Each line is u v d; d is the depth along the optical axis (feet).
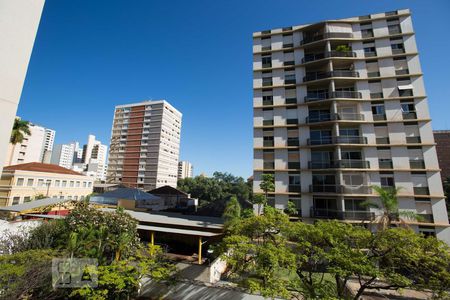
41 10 13.06
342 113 81.97
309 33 94.22
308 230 27.89
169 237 61.31
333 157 81.10
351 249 25.52
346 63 86.94
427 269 22.56
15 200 111.65
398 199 72.38
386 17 85.61
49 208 52.85
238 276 30.96
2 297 19.31
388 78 81.15
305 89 88.28
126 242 35.01
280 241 29.53
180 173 417.08
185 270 39.42
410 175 73.31
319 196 78.38
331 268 24.12
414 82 79.05
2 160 10.25
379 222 57.98
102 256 31.76
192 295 31.68
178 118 303.27
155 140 261.65
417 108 77.20
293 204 73.67
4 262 21.09
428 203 70.85
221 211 78.74
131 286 29.50
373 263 23.89
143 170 258.37
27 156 212.64
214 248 32.96
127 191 72.13
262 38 99.60
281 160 85.56
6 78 10.68
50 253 25.64
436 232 68.54
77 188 146.41
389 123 77.97
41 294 23.59
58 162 412.77
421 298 37.70
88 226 35.91
